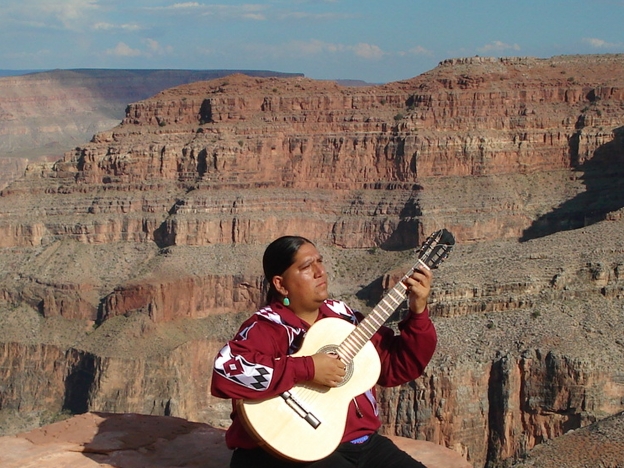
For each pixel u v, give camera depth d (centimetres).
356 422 1641
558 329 10050
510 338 10050
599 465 6300
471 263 12025
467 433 9625
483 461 9662
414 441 2114
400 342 1730
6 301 16562
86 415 2295
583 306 10475
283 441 1584
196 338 14775
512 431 9569
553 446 6650
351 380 1634
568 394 9325
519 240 16462
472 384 9700
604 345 9744
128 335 14438
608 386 9338
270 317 1667
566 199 17075
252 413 1594
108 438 2138
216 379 1592
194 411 13975
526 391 9556
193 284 15388
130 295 14950
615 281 10862
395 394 9694
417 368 1722
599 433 6675
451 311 10756
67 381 14562
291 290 1681
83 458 2041
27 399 14725
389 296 1680
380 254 16762
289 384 1584
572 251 11656
